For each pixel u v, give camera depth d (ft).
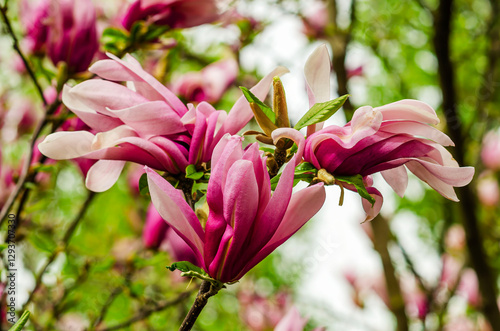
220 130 2.22
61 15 2.94
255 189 2.00
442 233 5.57
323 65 2.21
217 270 2.04
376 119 2.06
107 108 2.15
